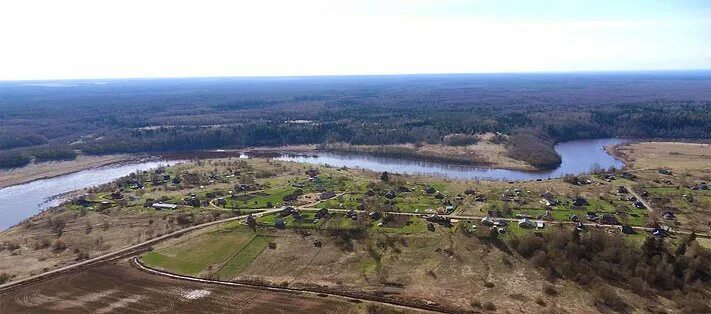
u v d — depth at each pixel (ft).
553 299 428.97
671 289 445.78
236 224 606.55
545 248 508.12
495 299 428.56
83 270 498.28
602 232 525.75
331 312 403.75
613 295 425.69
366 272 482.69
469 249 520.42
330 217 624.59
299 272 487.61
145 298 433.48
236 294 439.63
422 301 422.41
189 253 533.14
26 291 450.71
